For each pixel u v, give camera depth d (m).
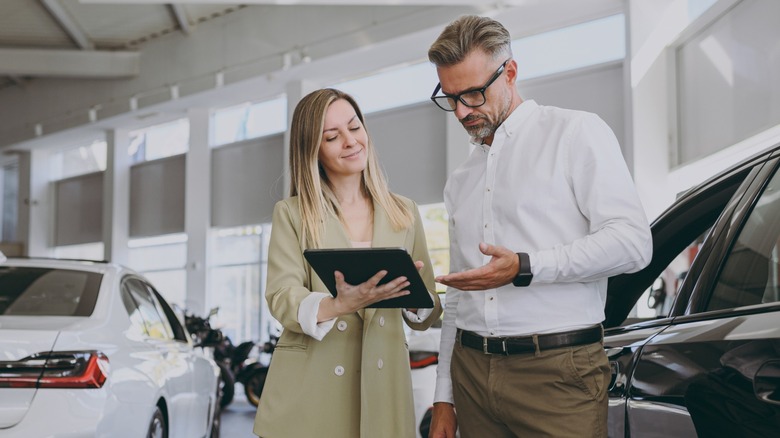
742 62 7.70
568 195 1.74
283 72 12.57
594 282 1.77
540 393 1.71
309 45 11.99
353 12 11.38
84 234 17.73
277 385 1.99
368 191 2.14
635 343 1.78
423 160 11.46
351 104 2.09
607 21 9.55
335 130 2.02
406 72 11.77
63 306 3.47
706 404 1.49
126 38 14.96
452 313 2.02
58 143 17.92
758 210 1.67
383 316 2.04
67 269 3.73
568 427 1.67
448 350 2.04
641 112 8.95
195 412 4.33
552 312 1.72
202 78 13.78
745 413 1.39
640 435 1.68
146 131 16.41
